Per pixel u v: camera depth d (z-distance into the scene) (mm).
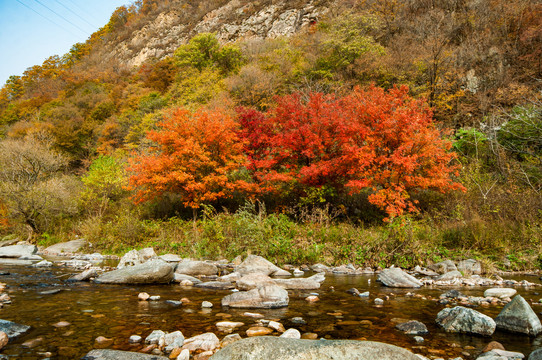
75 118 39625
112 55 70000
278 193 14594
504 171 13055
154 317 3840
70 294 5020
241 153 15195
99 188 17297
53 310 4086
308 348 2266
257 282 5527
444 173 11992
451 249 9125
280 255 8984
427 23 27750
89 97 45281
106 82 52062
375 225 12938
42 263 8289
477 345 3070
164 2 71688
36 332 3268
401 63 25453
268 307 4320
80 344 2951
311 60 30953
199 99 31094
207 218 13648
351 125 12172
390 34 30422
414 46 25984
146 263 6406
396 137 11711
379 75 26375
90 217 15422
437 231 10203
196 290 5422
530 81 20688
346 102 14219
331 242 9703
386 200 11555
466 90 21703
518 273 7531
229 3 56562
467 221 10242
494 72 21672
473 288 5836
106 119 38219
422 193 14156
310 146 12906
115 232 12625
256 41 41438
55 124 38406
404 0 31391
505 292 5102
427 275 7285
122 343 2998
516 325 3461
